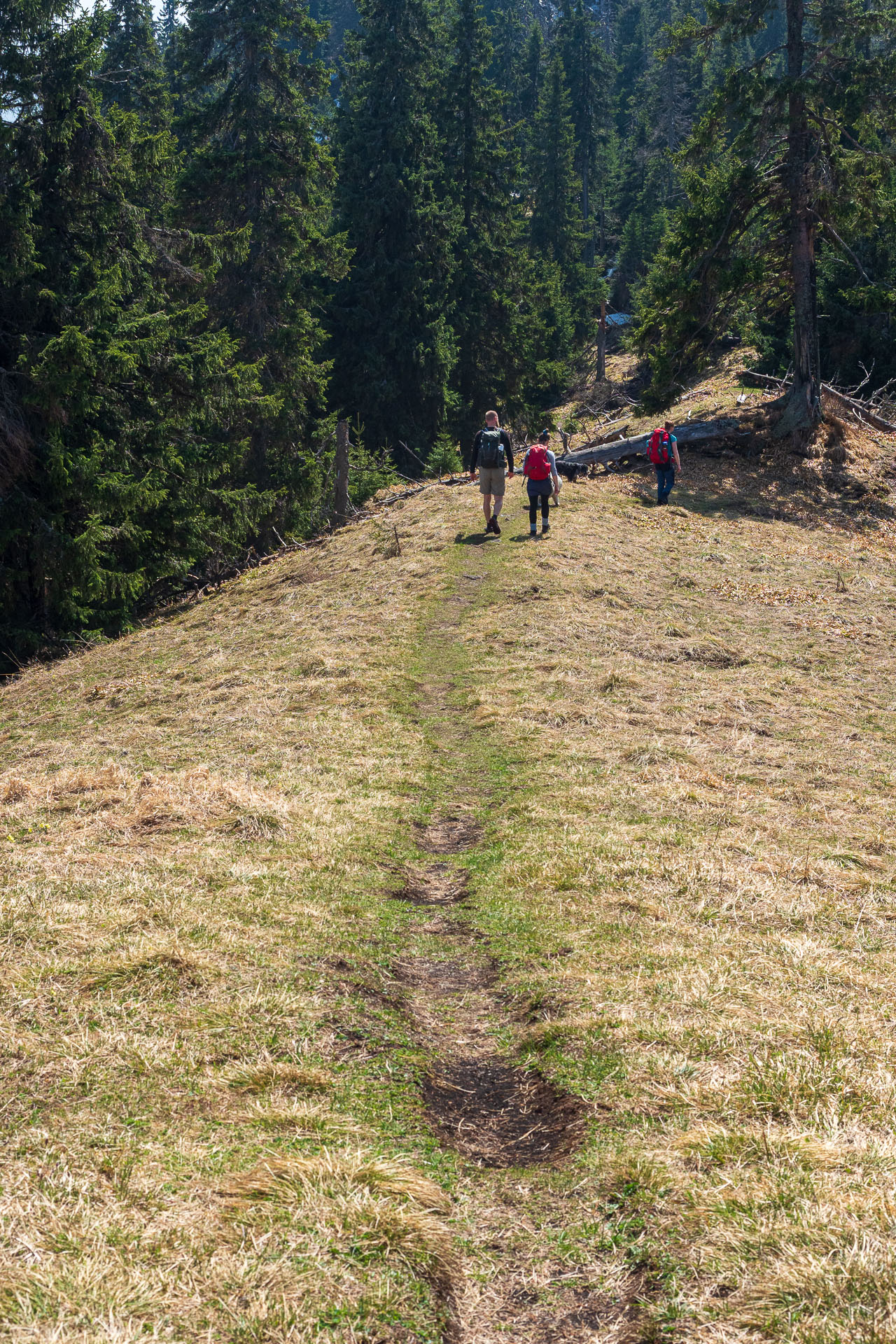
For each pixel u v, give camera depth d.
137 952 4.64
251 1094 3.72
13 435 18.75
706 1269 2.82
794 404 24.17
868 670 12.44
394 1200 3.11
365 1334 2.58
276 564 20.20
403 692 11.05
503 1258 3.06
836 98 22.69
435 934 5.74
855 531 20.61
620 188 66.88
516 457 24.84
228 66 30.33
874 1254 2.72
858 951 5.26
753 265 22.72
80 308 19.75
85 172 21.20
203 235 25.50
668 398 24.55
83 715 12.27
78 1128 3.37
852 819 7.63
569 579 15.07
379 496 25.06
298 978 4.66
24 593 21.14
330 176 31.16
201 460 22.75
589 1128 3.69
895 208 23.03
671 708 10.40
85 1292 2.58
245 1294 2.65
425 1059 4.24
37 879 5.74
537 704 10.38
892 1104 3.58
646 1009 4.48
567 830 7.09
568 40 65.38
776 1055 3.96
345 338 36.78
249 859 6.32
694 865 6.38
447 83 42.16
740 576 16.58
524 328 41.88
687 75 64.81
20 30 20.06
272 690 11.38
